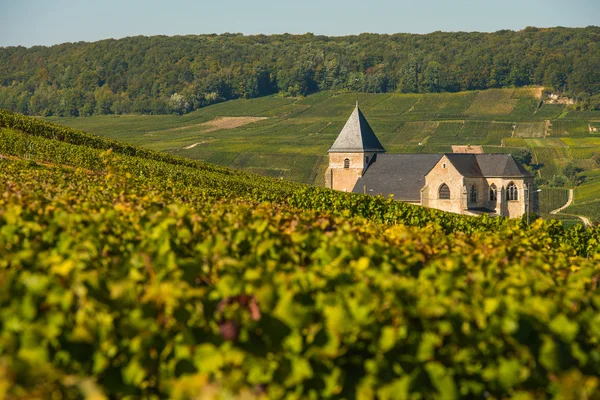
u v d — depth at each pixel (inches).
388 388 381.1
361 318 397.4
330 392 387.9
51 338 372.8
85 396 354.9
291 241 645.3
